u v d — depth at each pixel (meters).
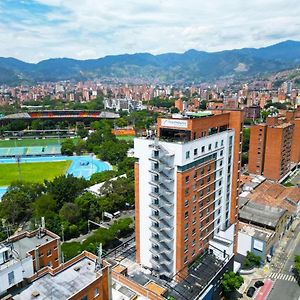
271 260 111.06
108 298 60.62
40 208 129.50
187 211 81.31
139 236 88.38
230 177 99.25
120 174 182.38
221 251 91.81
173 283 81.44
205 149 83.62
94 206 135.25
